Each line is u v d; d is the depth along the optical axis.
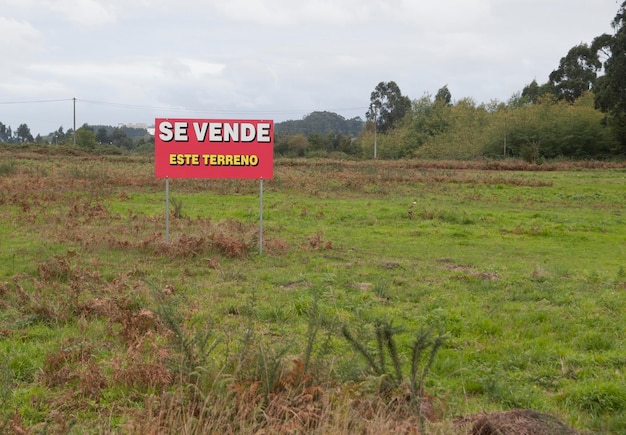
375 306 8.80
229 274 10.56
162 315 5.65
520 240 15.90
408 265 12.01
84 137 69.38
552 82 87.81
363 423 4.21
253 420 4.22
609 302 9.04
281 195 23.72
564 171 44.75
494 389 5.56
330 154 67.31
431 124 83.12
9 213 17.00
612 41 52.75
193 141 12.58
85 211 17.25
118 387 5.51
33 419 4.94
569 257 13.80
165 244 12.33
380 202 22.59
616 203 24.31
